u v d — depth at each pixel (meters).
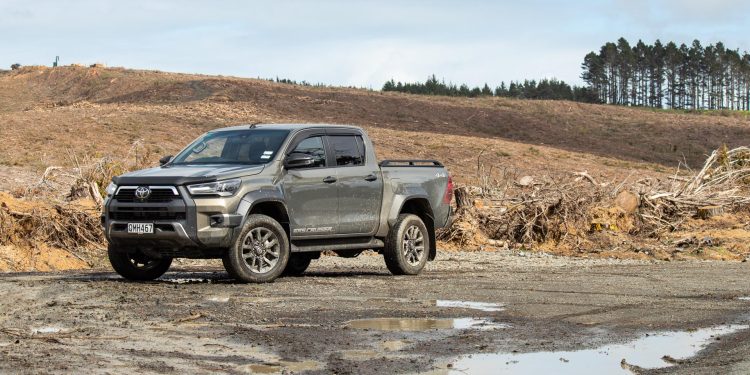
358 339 8.30
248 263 12.40
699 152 79.19
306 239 13.04
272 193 12.48
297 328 8.88
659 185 25.50
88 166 22.02
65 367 6.82
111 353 7.45
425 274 14.41
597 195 22.56
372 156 13.95
